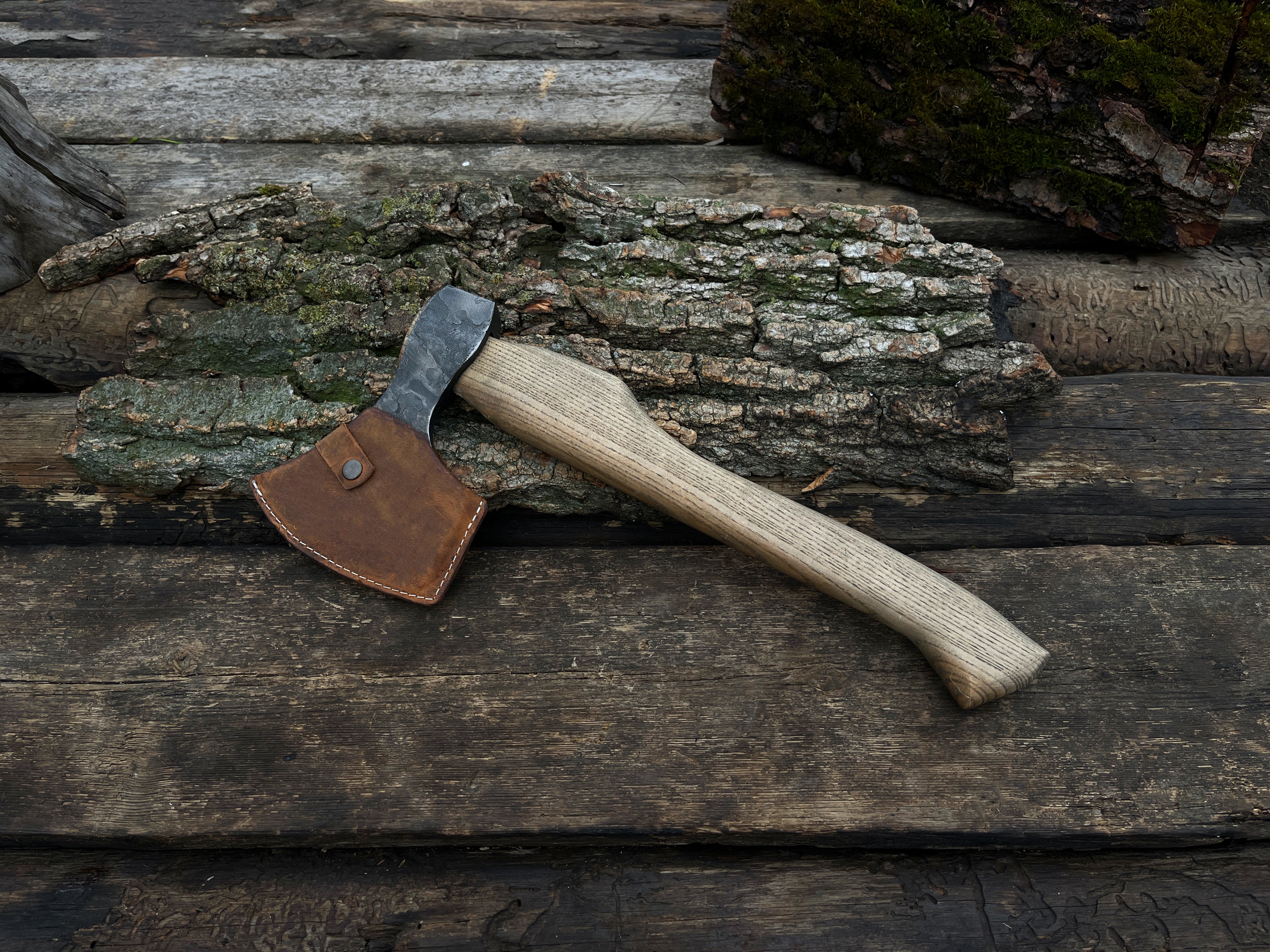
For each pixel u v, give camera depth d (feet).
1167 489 2.48
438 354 2.33
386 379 2.43
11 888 2.19
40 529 2.51
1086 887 2.19
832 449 2.44
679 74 3.09
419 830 2.20
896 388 2.45
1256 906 2.16
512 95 3.03
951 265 2.47
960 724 2.27
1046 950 2.13
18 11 3.22
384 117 2.98
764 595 2.39
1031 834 2.19
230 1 3.24
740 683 2.30
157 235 2.50
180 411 2.42
